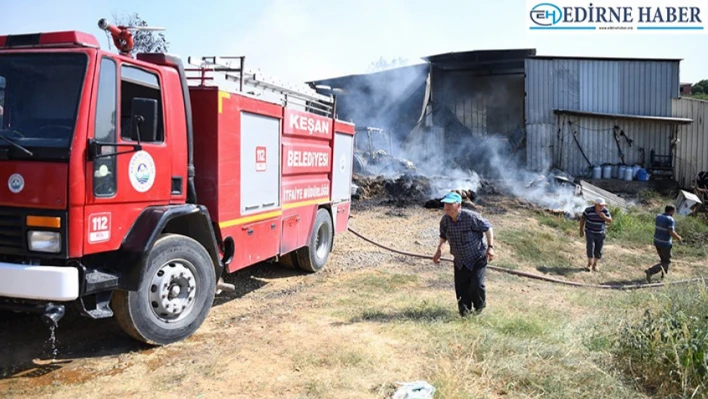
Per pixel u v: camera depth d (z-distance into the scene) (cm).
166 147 548
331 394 429
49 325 454
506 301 793
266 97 762
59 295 440
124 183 497
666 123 2578
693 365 474
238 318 658
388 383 454
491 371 477
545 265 1237
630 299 886
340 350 525
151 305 531
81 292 464
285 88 805
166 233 570
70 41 479
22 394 424
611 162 2548
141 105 480
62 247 450
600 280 1157
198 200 623
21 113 471
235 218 659
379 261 1086
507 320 639
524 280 1054
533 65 2538
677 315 549
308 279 899
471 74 2922
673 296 675
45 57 478
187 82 621
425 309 700
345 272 970
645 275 1227
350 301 747
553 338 578
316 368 485
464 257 682
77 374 468
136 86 522
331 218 1007
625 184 2466
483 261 682
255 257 718
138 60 528
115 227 492
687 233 1730
